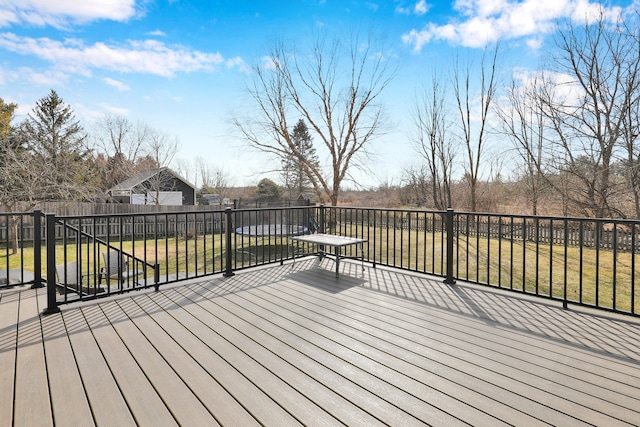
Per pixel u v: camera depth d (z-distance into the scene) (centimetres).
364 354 229
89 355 226
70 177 1319
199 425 157
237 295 362
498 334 262
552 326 278
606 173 1143
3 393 182
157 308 320
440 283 404
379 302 339
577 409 168
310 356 226
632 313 292
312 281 418
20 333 261
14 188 1085
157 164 2489
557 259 820
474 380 196
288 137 1827
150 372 204
